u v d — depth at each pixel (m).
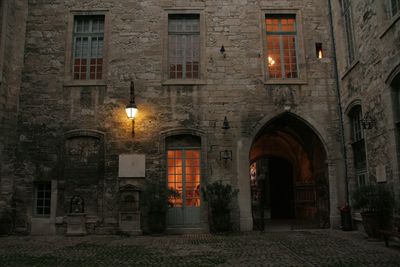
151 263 6.82
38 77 12.24
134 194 11.37
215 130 12.06
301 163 16.14
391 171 9.10
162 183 11.71
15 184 11.62
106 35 12.59
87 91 12.23
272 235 10.51
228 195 11.23
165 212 11.07
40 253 7.96
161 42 12.55
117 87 12.27
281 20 13.08
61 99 12.15
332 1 12.72
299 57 12.64
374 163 10.03
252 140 12.02
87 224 11.38
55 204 11.54
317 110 12.29
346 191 11.86
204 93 12.27
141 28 12.64
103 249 8.44
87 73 12.59
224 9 12.80
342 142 12.11
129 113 11.73
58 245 9.11
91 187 11.80
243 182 11.77
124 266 6.59
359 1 10.83
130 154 11.87
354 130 11.72
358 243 8.80
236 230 11.49
